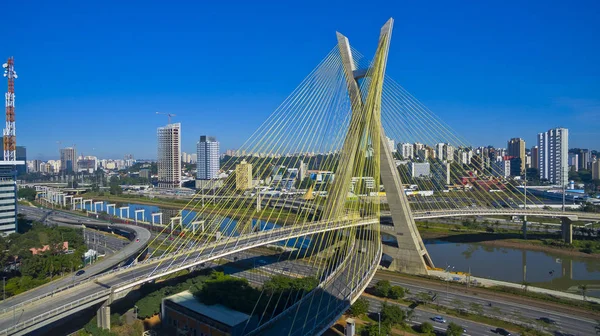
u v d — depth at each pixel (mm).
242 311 66125
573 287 94250
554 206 181625
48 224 158375
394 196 103125
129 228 140125
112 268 92375
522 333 63969
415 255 100500
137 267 74750
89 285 67312
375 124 94625
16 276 91438
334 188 98500
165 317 70000
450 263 114875
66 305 58719
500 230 153375
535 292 84125
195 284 77375
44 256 93500
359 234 101500
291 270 94625
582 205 186000
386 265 107125
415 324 68188
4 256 95812
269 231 94562
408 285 90125
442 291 85688
